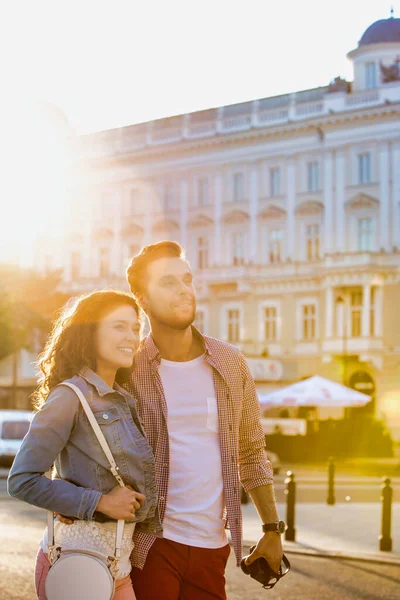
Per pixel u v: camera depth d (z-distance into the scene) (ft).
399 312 173.99
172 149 196.75
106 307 13.26
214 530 14.06
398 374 173.06
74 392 12.72
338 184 179.63
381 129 175.32
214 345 14.61
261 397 111.65
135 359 14.15
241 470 15.24
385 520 43.42
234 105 191.11
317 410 164.45
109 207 201.77
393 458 134.72
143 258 14.61
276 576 14.88
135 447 12.88
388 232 175.01
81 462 12.66
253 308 190.80
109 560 12.37
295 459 124.88
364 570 37.73
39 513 56.54
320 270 179.63
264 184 188.34
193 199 195.62
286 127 184.65
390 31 174.40
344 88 179.22
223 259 193.36
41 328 167.53
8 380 207.10
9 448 101.19
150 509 13.24
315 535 48.93
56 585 12.19
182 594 14.02
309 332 184.03
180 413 14.14
